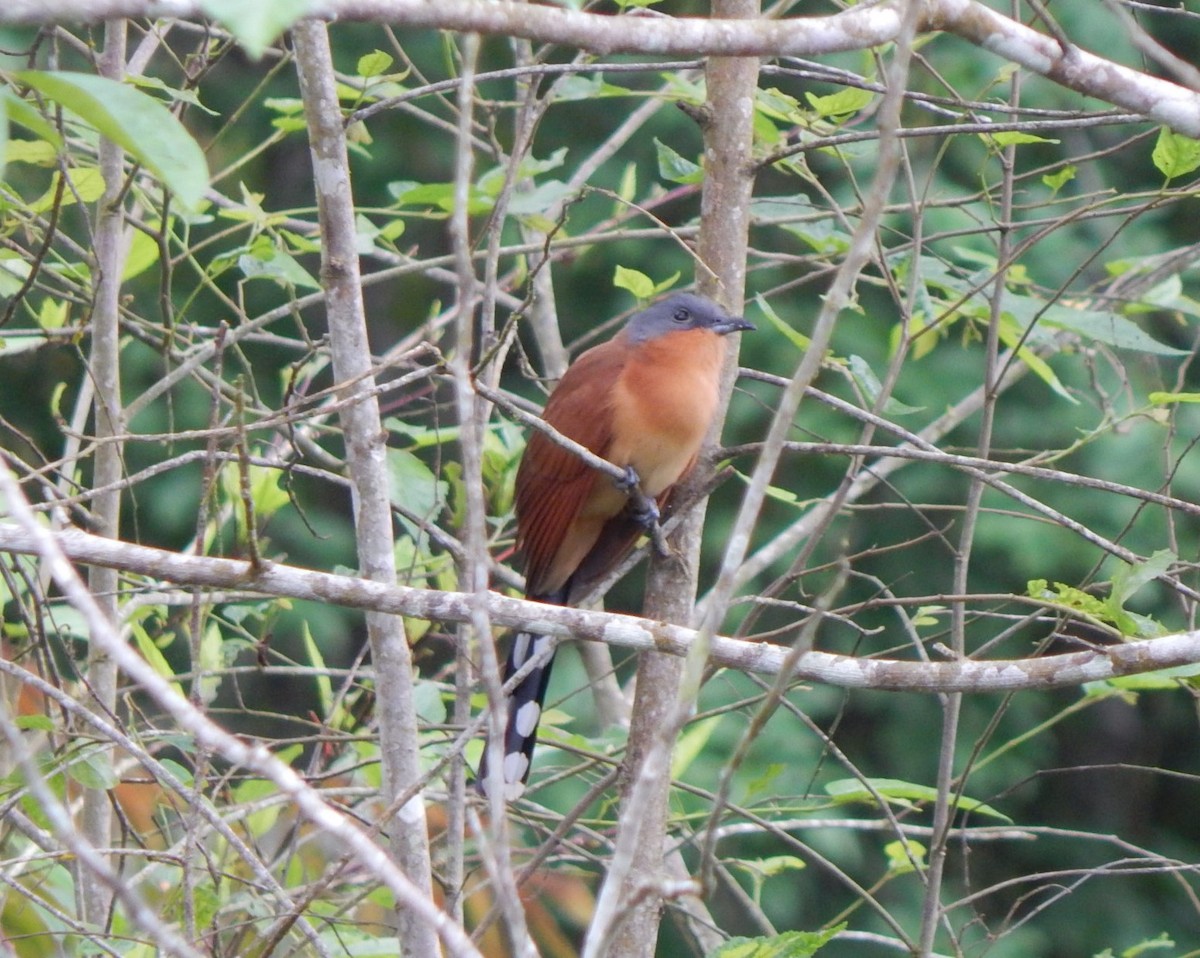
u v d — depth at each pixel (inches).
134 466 663.8
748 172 279.7
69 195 335.0
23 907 277.9
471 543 144.9
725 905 619.5
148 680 126.0
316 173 242.5
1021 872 725.3
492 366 287.9
